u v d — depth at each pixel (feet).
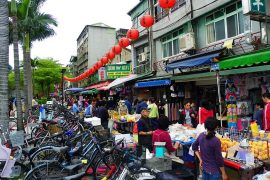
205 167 15.71
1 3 32.58
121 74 84.33
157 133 21.44
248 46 37.06
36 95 164.04
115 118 48.96
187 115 41.60
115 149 21.30
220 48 37.73
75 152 25.61
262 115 28.99
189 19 50.65
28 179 20.26
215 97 45.78
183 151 23.65
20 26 74.95
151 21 35.63
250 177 17.78
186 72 47.47
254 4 30.66
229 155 19.60
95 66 67.26
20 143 25.50
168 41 61.46
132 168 15.69
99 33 212.64
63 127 38.73
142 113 28.17
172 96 50.29
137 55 82.07
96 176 23.06
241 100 35.83
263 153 19.03
